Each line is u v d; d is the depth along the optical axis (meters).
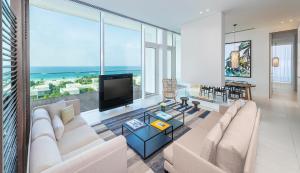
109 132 2.89
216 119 2.49
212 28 4.26
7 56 1.15
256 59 6.04
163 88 5.44
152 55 5.95
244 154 1.15
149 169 1.90
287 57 8.80
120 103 4.15
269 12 4.04
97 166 1.21
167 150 1.71
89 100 4.52
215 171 1.14
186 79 5.10
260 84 6.02
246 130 1.41
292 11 3.97
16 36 1.49
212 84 4.37
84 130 2.14
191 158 1.32
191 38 4.84
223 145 1.16
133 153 2.21
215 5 3.62
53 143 1.40
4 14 1.08
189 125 3.19
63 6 3.64
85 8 3.76
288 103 5.04
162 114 3.07
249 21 4.79
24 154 1.61
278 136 2.73
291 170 1.85
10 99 1.19
